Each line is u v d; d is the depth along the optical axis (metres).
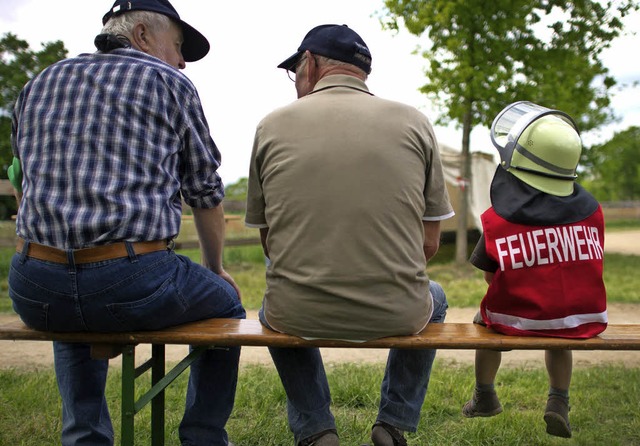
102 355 2.20
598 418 3.36
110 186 2.05
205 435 2.55
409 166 2.17
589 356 4.83
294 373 2.42
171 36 2.51
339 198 2.11
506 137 2.40
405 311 2.16
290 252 2.16
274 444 3.05
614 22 9.09
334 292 2.09
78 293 2.05
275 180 2.19
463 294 7.45
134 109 2.14
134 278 2.07
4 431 3.18
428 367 2.47
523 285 2.27
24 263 2.10
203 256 2.60
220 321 2.41
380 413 2.49
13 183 2.39
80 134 2.09
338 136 2.14
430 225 2.37
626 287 8.01
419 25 9.04
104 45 2.31
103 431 2.42
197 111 2.33
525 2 8.88
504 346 2.18
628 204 22.95
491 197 2.39
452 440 3.10
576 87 9.73
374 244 2.11
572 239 2.27
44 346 5.23
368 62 2.39
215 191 2.39
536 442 3.07
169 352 5.05
